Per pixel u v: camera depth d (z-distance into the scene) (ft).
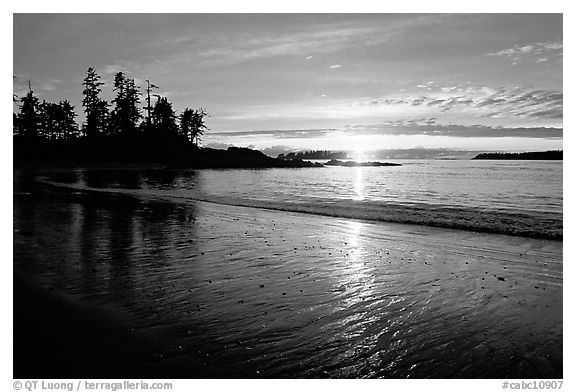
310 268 27.78
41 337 16.87
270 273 26.45
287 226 45.42
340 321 18.94
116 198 72.95
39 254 30.12
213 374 14.56
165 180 141.18
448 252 33.35
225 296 21.98
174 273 25.96
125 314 19.22
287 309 20.25
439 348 16.57
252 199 79.46
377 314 19.81
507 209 66.28
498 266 28.91
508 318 19.48
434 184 136.77
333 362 15.44
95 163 206.90
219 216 52.39
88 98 237.04
